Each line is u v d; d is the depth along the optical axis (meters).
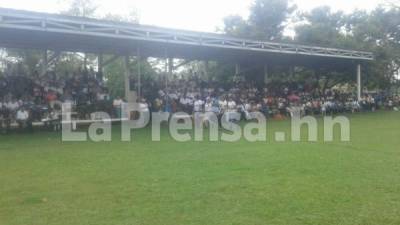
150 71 30.41
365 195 6.61
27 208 6.07
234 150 11.22
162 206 6.11
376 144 12.27
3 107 16.11
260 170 8.48
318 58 26.09
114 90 28.53
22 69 26.98
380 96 31.64
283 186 7.17
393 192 6.78
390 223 5.40
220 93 23.02
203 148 11.62
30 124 15.84
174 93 21.30
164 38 17.27
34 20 13.85
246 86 25.88
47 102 17.50
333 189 6.96
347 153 10.62
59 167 8.91
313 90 28.83
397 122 19.72
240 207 6.04
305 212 5.81
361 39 32.62
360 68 29.45
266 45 21.23
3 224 5.45
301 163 9.22
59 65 29.39
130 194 6.74
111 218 5.63
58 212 5.89
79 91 19.95
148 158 10.00
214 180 7.62
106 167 8.89
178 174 8.14
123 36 16.06
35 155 10.49
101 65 22.78
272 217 5.62
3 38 17.62
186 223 5.43
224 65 29.81
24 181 7.65
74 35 16.09
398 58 34.25
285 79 31.38
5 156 10.34
